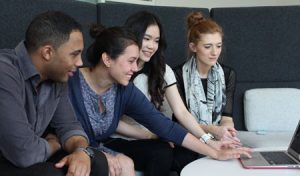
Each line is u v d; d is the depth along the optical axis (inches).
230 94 88.7
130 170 57.0
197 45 83.5
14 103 46.7
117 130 71.2
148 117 65.6
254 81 104.3
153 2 134.3
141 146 67.8
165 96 78.0
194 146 62.7
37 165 46.5
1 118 45.8
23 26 78.5
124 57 61.4
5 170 46.2
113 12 93.0
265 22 102.1
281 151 62.3
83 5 89.0
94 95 63.8
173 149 71.7
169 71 78.5
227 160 58.2
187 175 51.8
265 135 88.3
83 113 63.4
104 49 61.6
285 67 103.6
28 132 47.0
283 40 102.7
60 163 46.8
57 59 49.5
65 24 49.2
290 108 95.3
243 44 103.0
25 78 49.7
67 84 60.1
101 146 67.2
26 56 49.7
